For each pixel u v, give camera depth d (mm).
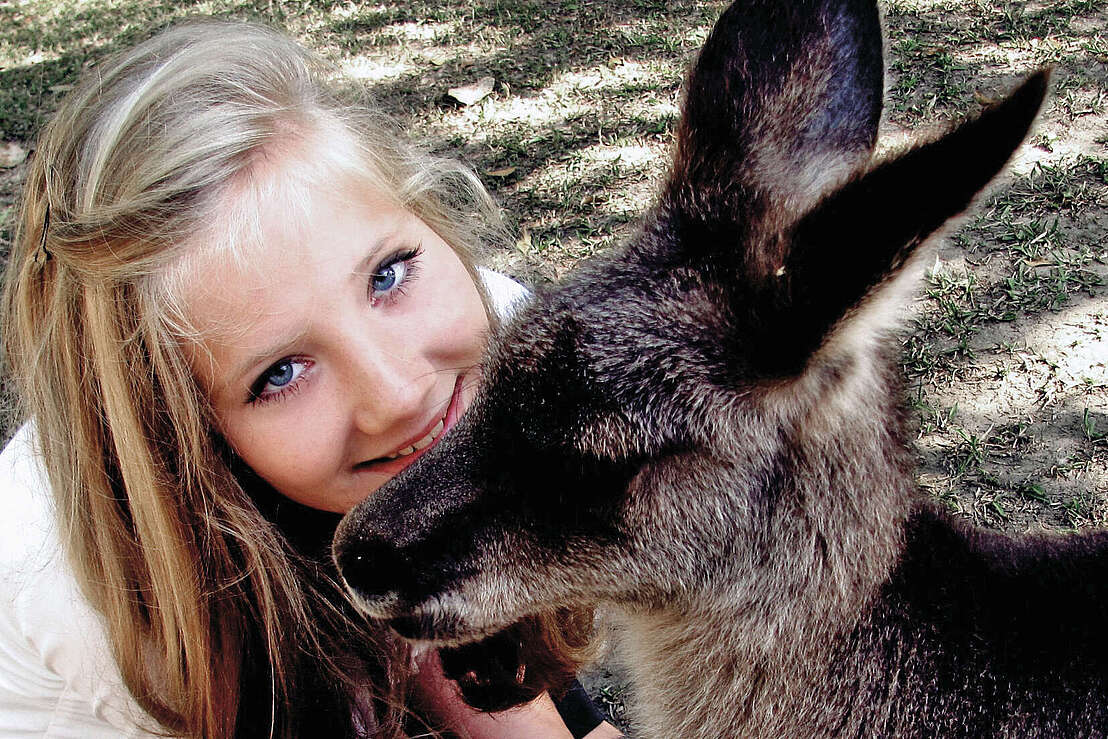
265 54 574
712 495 538
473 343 585
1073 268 1100
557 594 554
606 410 528
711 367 522
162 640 595
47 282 564
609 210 1296
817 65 543
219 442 564
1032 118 426
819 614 557
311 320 528
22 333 583
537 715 711
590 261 565
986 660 538
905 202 454
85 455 570
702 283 527
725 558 549
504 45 1847
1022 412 951
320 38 1995
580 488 535
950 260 1133
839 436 539
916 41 1587
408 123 1342
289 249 521
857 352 516
